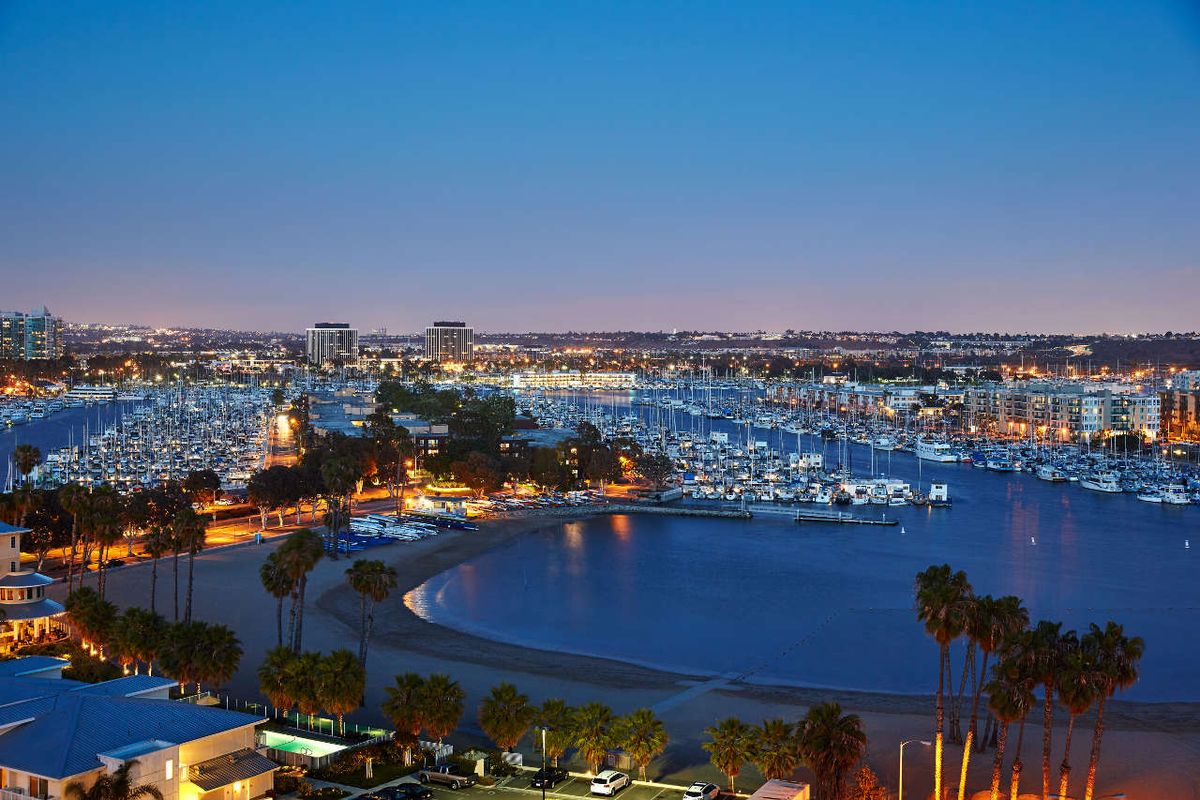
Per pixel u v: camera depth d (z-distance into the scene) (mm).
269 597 187500
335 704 115500
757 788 106750
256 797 99188
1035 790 107438
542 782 106188
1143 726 126750
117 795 86688
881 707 132875
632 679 144500
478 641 164375
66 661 121438
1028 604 191125
